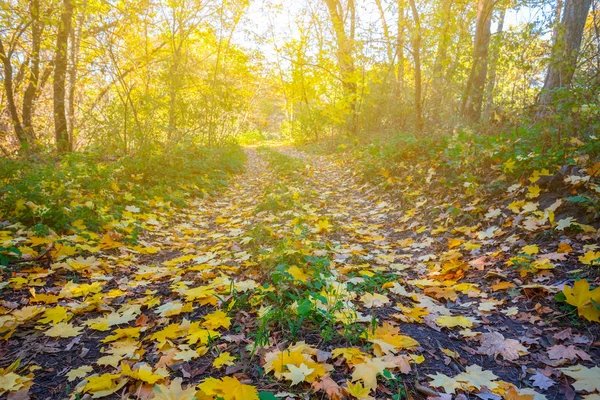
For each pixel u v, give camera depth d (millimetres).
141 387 1709
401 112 12133
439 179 5477
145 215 5133
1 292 2697
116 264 3506
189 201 6828
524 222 3492
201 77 11586
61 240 3490
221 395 1548
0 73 9898
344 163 10711
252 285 2766
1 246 3102
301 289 2615
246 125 19031
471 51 9680
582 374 1741
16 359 1969
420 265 3400
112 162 7379
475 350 2080
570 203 3426
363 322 2291
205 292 2615
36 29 8562
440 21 9055
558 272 2721
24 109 9656
